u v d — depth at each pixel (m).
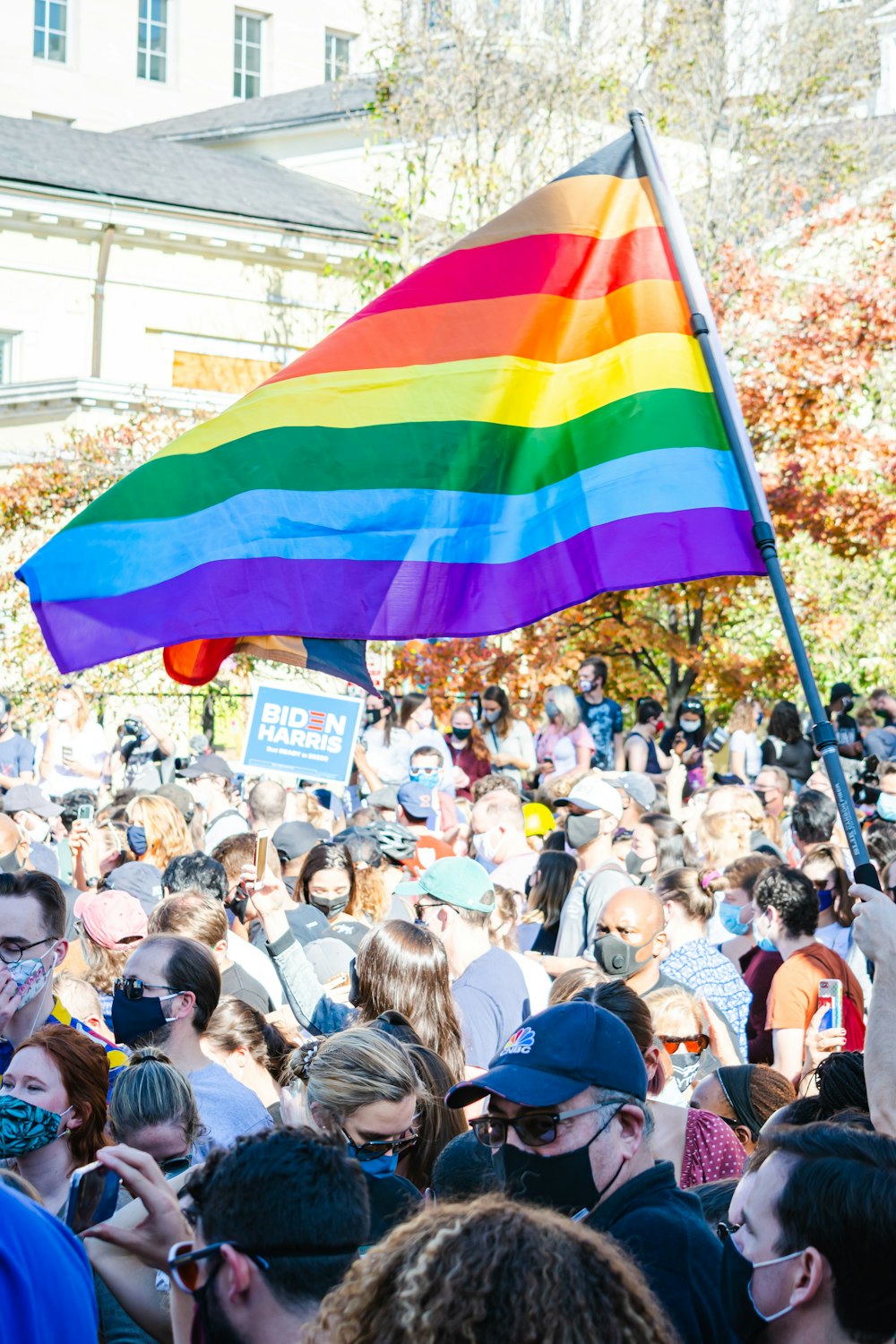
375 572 5.10
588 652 17.56
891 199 18.11
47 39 38.81
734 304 17.20
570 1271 1.58
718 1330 2.53
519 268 5.41
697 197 20.36
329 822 9.59
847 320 16.25
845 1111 3.27
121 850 7.85
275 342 24.78
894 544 16.05
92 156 24.62
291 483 5.11
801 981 5.41
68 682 17.25
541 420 5.27
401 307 5.40
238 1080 4.47
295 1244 2.07
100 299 23.38
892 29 24.86
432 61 19.84
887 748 13.26
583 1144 2.67
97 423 20.47
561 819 9.80
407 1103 3.41
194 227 23.55
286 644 5.52
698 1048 4.77
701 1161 3.94
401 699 15.14
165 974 4.27
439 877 5.39
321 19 43.12
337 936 6.23
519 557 5.16
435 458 5.20
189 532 5.03
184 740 18.11
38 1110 3.36
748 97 20.67
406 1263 1.62
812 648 18.50
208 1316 2.10
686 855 8.55
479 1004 5.11
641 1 20.52
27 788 9.89
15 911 4.24
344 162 28.73
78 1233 3.01
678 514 5.06
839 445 15.92
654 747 13.65
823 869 6.88
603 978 4.54
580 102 19.95
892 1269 2.26
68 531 4.99
